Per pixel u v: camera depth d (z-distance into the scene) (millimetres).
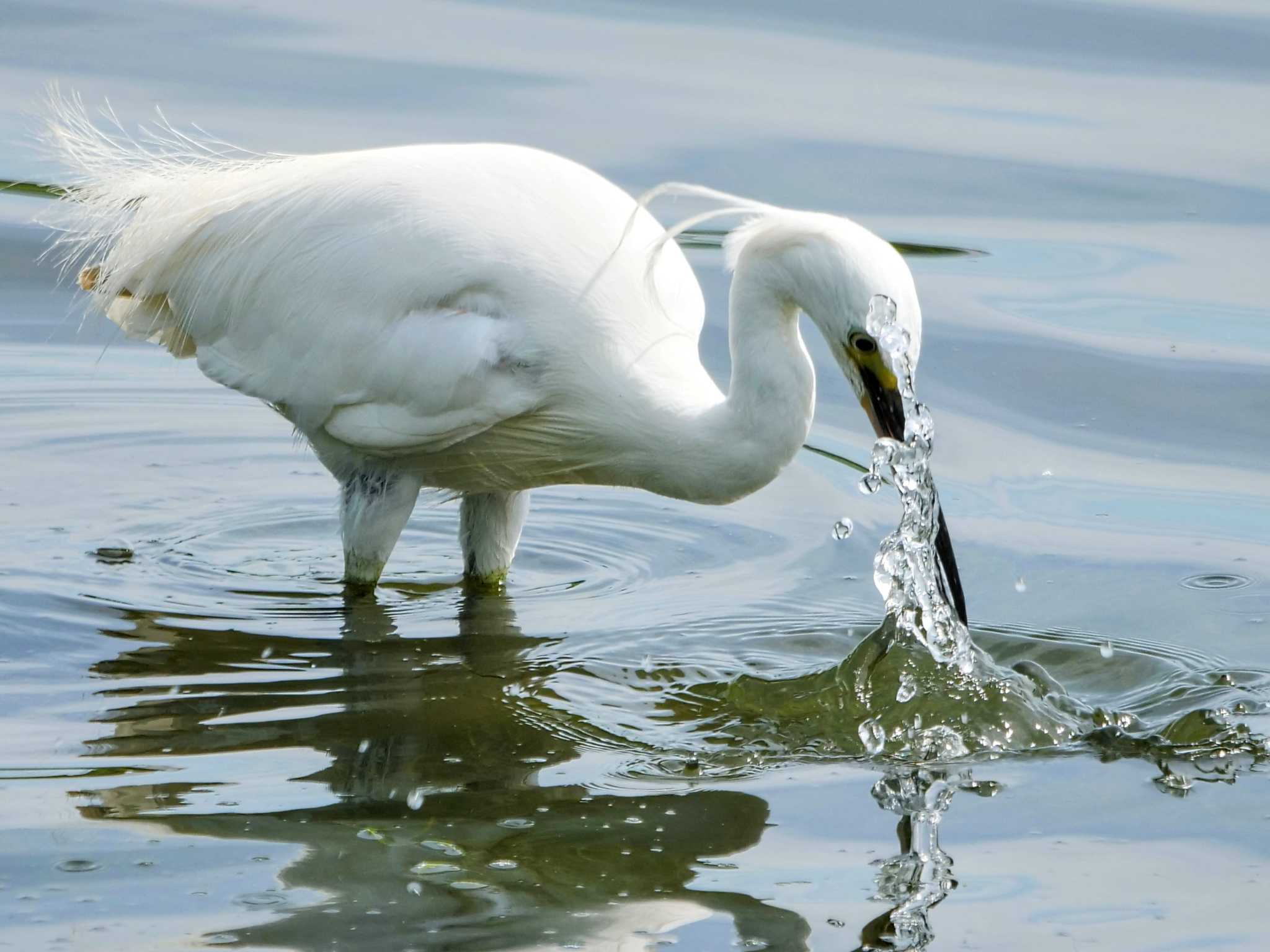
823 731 9648
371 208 11383
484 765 9102
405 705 9898
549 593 11992
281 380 11742
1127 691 10250
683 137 19641
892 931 7387
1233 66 22422
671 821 8461
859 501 13477
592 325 11000
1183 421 14672
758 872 7922
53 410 14773
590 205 11398
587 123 19828
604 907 7562
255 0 24297
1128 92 21656
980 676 10195
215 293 12000
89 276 13008
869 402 10352
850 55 22797
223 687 10078
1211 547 12500
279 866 7859
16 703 9719
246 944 7164
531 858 8023
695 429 10836
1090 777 9047
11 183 17891
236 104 19688
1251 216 18609
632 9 24344
